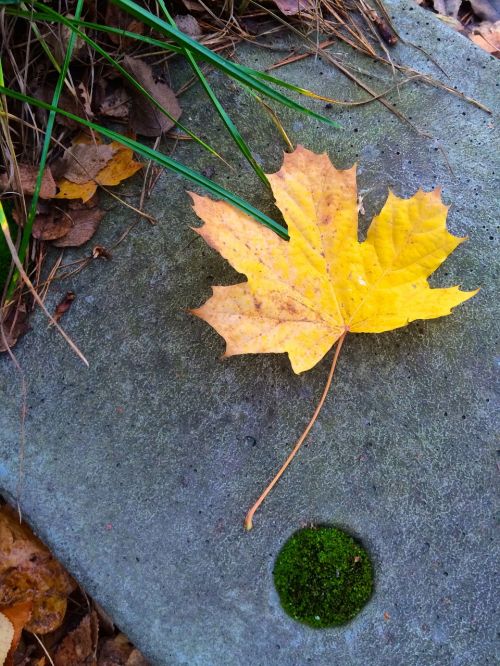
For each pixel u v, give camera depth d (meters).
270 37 0.40
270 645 0.35
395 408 0.36
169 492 0.35
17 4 0.35
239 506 0.35
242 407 0.36
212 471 0.36
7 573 0.38
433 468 0.35
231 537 0.35
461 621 0.34
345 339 0.36
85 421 0.36
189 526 0.35
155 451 0.36
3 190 0.36
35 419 0.36
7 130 0.35
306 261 0.33
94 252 0.37
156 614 0.35
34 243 0.37
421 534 0.35
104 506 0.35
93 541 0.35
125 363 0.36
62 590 0.38
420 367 0.36
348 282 0.34
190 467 0.36
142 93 0.36
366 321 0.33
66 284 0.37
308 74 0.39
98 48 0.34
